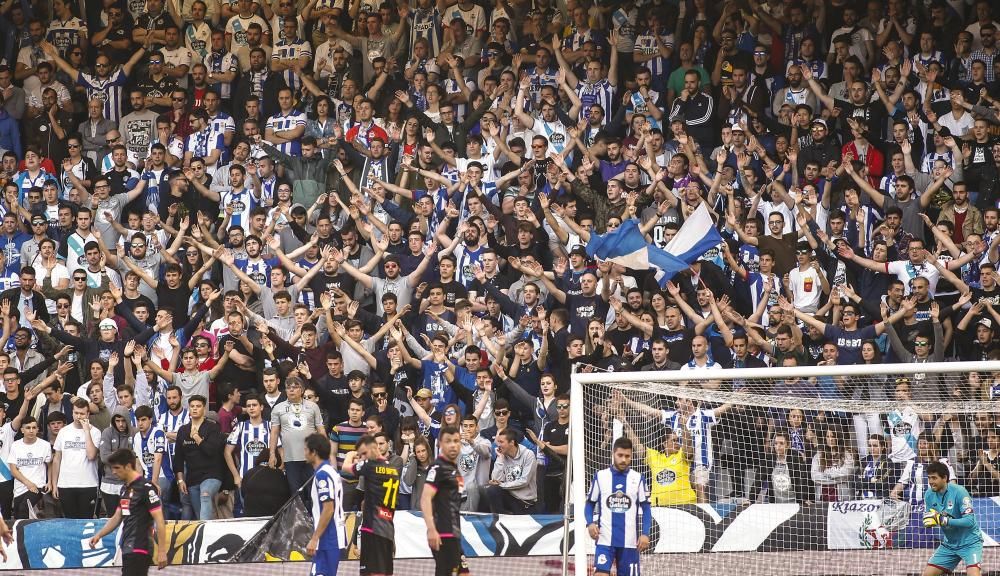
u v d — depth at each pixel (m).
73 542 36.75
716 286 46.00
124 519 30.59
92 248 48.03
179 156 55.22
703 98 52.81
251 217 49.09
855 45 53.91
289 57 57.84
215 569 35.88
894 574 35.09
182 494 39.47
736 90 52.94
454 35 56.47
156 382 42.72
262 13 59.38
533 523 36.38
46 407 42.88
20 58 58.72
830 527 35.91
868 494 36.19
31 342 45.44
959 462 36.16
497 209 48.38
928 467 32.12
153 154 53.47
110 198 51.81
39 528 36.91
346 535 33.34
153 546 34.06
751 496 36.50
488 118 51.50
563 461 38.47
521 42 57.22
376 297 46.53
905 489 36.06
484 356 42.75
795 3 54.75
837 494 36.28
